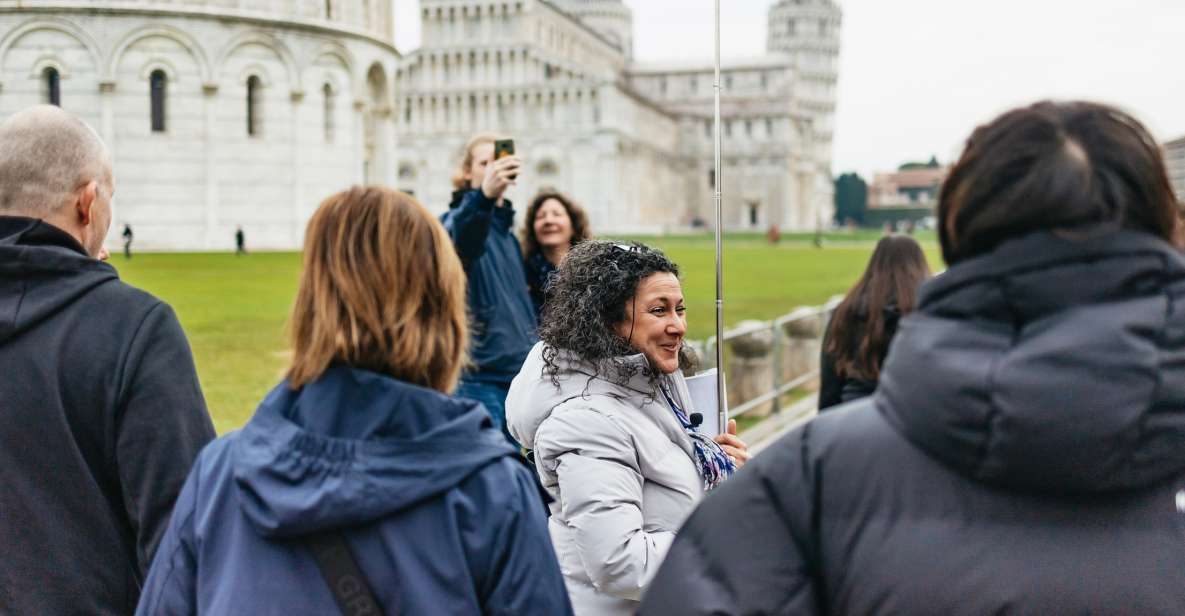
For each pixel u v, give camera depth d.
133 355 3.52
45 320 3.51
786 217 155.00
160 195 57.28
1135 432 1.86
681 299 4.22
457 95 123.31
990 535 1.99
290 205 60.28
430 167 123.88
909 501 2.06
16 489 3.41
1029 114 2.10
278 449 2.58
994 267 1.98
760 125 155.50
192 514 2.74
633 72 168.75
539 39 128.50
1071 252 1.94
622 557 3.72
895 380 2.08
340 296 2.67
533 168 121.38
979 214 2.04
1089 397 1.83
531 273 7.86
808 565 2.15
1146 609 1.93
